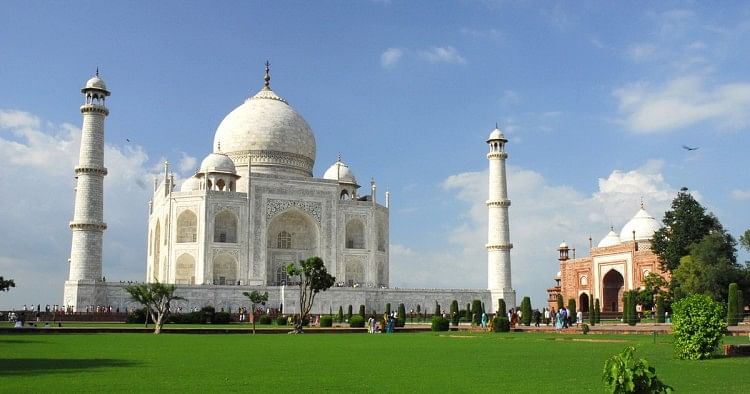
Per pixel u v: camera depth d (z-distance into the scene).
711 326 34.06
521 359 34.12
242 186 123.94
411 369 28.95
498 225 117.44
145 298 68.94
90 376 26.06
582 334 60.81
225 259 115.38
